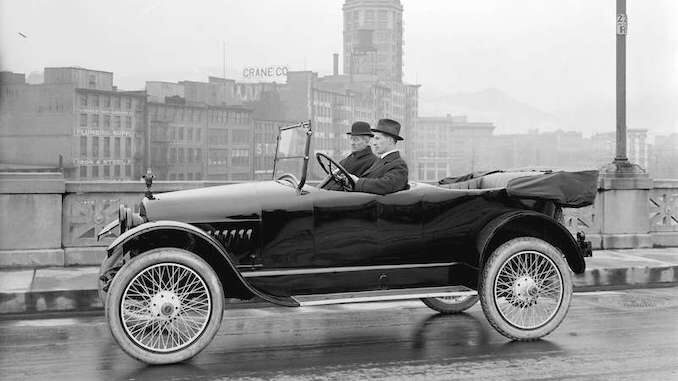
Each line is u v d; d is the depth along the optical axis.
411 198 5.56
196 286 5.16
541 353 5.32
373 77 135.50
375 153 6.03
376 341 5.70
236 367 4.93
